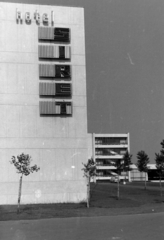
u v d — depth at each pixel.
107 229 26.06
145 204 48.16
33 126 50.38
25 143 49.94
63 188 50.25
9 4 51.66
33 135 50.28
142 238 21.72
